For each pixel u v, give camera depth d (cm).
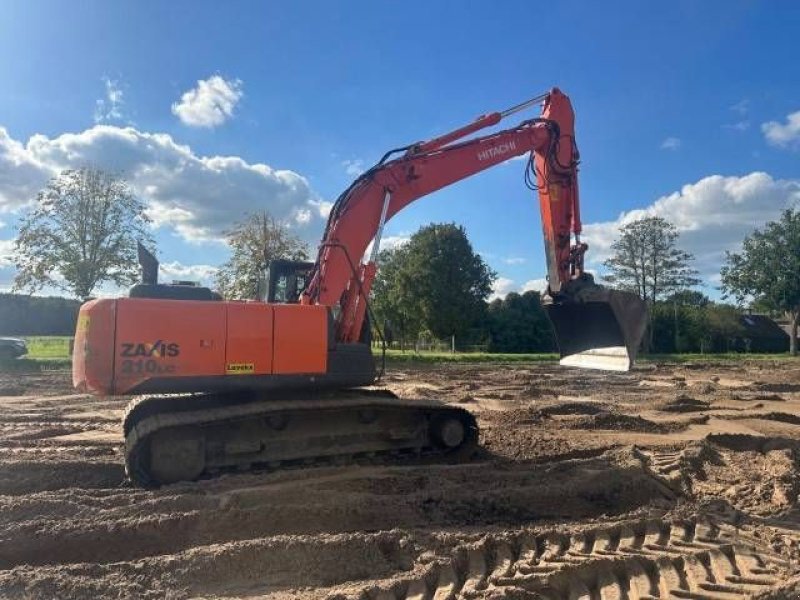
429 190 884
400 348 4125
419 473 732
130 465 682
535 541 538
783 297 4325
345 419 788
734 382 2084
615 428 1112
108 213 2623
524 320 4644
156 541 535
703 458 845
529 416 1226
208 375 708
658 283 4431
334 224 831
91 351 673
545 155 933
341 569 489
